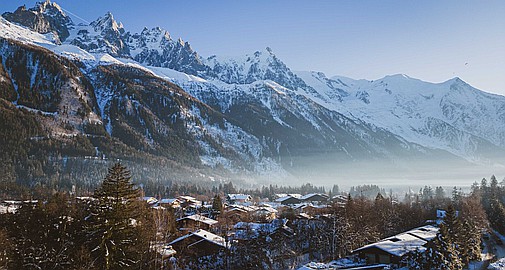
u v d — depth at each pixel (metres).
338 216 117.69
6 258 64.19
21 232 74.38
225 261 95.50
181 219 128.75
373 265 88.69
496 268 97.69
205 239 100.12
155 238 84.69
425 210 183.50
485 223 149.38
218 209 159.38
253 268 94.06
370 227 119.62
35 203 94.50
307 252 108.94
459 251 93.75
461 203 178.88
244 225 126.25
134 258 72.19
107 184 70.25
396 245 94.56
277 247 107.81
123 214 69.56
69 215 87.38
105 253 67.62
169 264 85.94
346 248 105.75
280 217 147.00
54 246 72.56
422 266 80.12
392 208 153.00
